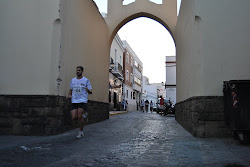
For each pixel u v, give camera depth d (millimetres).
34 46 6887
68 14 7492
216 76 6621
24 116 6578
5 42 7043
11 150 4547
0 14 7152
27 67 6848
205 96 6516
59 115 6754
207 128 6430
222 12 6793
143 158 4066
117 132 7398
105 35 12836
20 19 7047
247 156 4191
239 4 6797
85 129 8031
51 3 6938
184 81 9164
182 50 9750
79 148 4863
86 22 9477
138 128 8625
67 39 7414
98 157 4109
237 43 6691
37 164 3656
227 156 4184
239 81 5430
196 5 6832
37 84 6734
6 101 6688
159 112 25000
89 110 9750
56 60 6844
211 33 6746
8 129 6594
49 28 6871
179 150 4715
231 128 5707
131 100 41875
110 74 27375
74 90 6121
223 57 6664
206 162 3789
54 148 4832
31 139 5719
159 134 7066
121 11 13414
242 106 5395
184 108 8820
